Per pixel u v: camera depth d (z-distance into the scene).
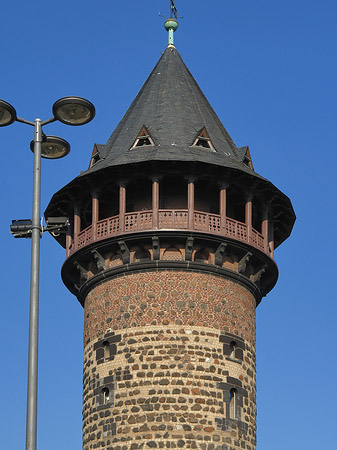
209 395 81.50
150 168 85.00
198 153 87.94
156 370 81.69
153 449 79.31
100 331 85.56
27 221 54.06
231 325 85.12
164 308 83.62
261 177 87.75
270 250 91.38
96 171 85.56
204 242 84.75
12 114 55.28
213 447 80.00
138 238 83.94
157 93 97.25
